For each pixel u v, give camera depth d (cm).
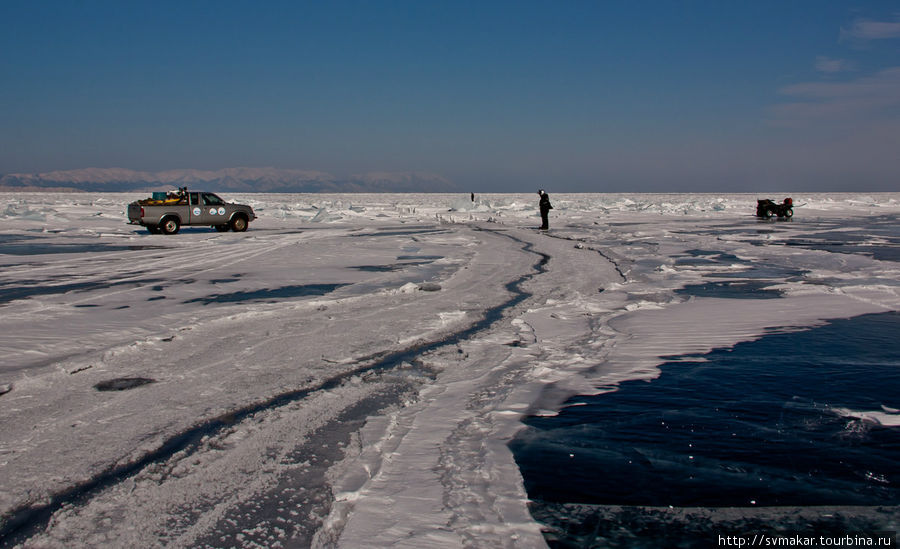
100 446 428
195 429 461
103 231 2745
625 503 344
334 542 299
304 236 2492
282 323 849
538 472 383
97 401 523
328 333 789
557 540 303
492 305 999
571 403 516
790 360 640
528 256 1764
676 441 433
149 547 299
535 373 602
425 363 651
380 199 12412
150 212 2530
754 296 1045
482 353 689
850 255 1691
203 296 1057
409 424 468
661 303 982
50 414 491
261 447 424
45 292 1095
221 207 2731
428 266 1515
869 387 549
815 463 395
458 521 319
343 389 558
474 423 469
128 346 695
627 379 584
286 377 598
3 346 699
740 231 2859
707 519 325
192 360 657
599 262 1609
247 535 308
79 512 335
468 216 4481
